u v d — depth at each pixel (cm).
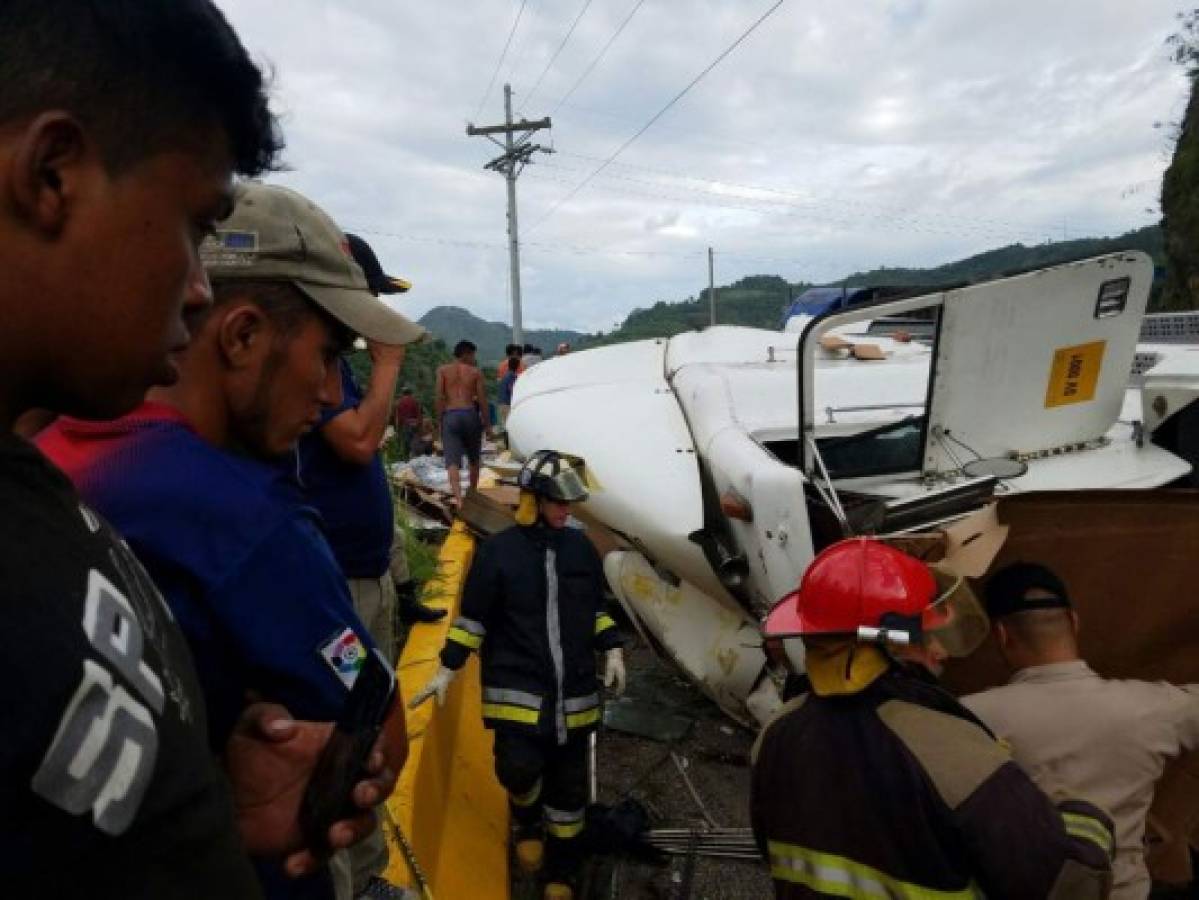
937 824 162
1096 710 218
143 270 66
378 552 279
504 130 2969
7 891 51
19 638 52
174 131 67
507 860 344
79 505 65
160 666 65
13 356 62
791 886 180
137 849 58
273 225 123
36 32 59
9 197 60
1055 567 271
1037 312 349
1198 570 266
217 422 118
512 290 3048
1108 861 162
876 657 178
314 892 120
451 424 866
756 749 195
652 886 337
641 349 545
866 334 671
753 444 365
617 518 421
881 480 375
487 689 329
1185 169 2298
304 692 101
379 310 137
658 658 527
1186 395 356
